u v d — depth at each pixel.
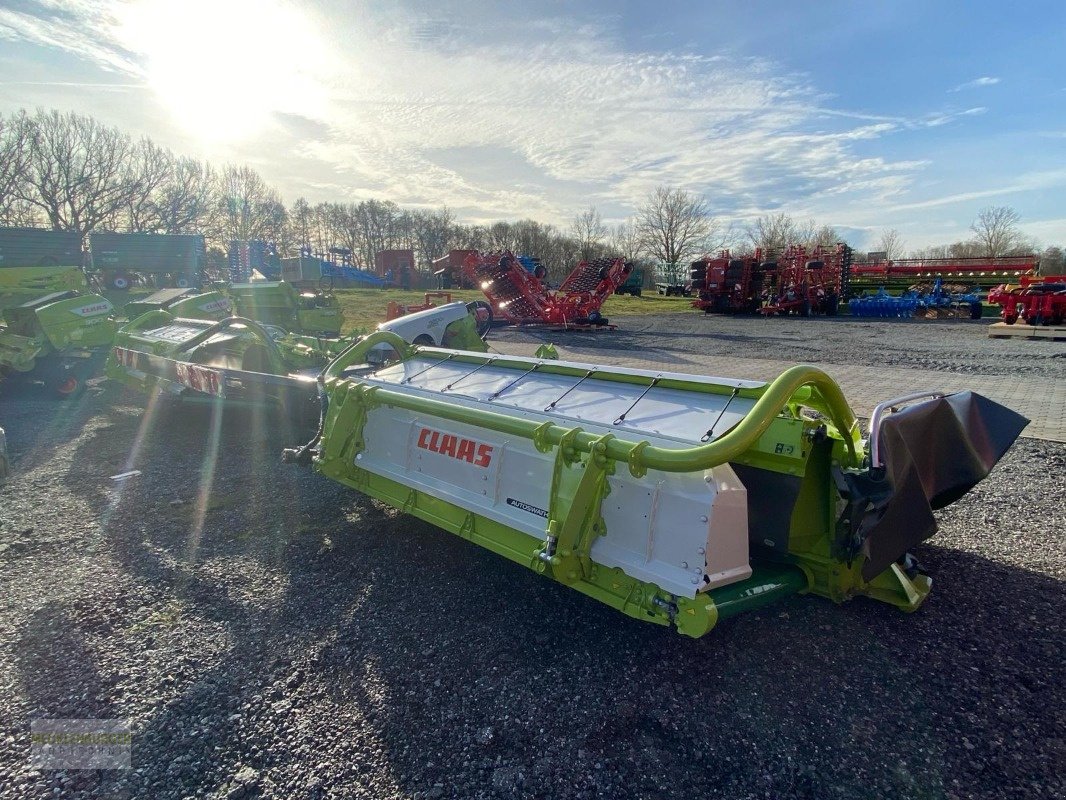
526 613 3.32
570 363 3.94
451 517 3.56
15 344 8.77
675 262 65.94
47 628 3.14
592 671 2.83
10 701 2.61
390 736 2.44
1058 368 11.04
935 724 2.47
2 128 37.88
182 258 31.17
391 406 4.05
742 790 2.18
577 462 2.91
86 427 7.25
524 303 22.14
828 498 3.02
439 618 3.27
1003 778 2.21
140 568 3.79
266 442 6.57
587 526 2.83
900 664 2.83
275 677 2.79
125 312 11.12
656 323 23.88
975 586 3.48
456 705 2.61
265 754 2.34
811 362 12.31
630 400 3.34
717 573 2.52
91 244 29.39
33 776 2.23
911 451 2.87
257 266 34.62
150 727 2.47
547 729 2.48
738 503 2.60
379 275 50.53
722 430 2.74
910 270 32.31
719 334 19.06
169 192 46.69
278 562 3.89
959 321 24.12
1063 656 2.86
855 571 3.06
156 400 7.44
